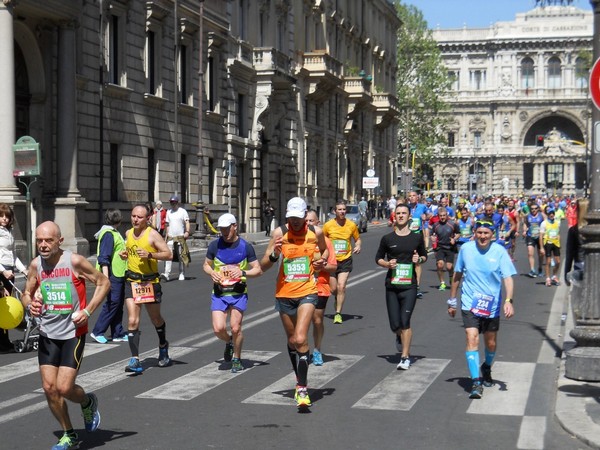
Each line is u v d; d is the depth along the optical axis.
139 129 37.00
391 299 12.61
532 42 136.88
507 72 138.00
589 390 10.73
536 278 27.59
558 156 135.25
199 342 14.80
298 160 59.84
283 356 13.54
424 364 12.95
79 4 30.56
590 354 11.25
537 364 12.98
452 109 139.75
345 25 73.38
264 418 9.65
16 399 10.56
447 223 23.34
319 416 9.76
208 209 44.88
